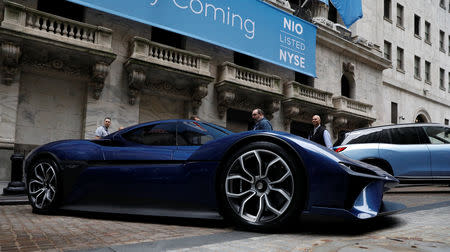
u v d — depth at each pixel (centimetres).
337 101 1814
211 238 232
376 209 257
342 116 1794
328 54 1873
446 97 2811
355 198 246
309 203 247
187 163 295
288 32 1545
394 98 2317
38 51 1003
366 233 252
